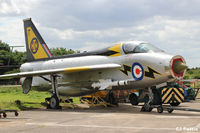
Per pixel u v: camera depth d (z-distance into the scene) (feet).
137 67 42.63
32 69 62.03
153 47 43.73
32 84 62.13
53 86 51.83
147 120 29.89
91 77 50.19
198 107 51.03
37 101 64.64
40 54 62.49
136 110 45.39
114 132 22.29
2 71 222.89
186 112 40.14
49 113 41.04
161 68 39.22
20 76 52.19
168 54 40.60
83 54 53.52
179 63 38.58
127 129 23.62
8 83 206.08
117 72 45.93
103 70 48.14
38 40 63.26
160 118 31.83
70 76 54.03
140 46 43.55
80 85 52.60
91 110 46.42
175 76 38.78
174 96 47.98
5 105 47.62
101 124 27.17
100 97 55.52
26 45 65.87
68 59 55.11
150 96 42.34
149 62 40.78
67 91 54.49
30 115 37.91
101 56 49.21
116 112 41.42
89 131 23.08
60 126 26.32
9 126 26.68
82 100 57.47
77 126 26.09
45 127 25.80
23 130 24.14
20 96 82.07
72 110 47.09
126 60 44.34
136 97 58.54
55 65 56.75
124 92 58.34
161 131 22.22
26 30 65.87
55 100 50.49
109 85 45.98
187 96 67.41
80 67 46.70
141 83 42.78
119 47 46.42
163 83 41.57
